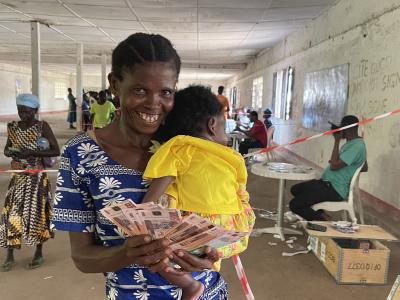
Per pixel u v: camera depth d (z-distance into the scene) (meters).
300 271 3.62
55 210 1.12
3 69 21.81
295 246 4.21
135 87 1.06
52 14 8.20
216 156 1.22
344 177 4.32
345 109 6.63
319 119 8.08
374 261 3.37
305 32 9.25
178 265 1.10
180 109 1.28
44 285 3.24
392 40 5.08
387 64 5.19
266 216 5.28
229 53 15.12
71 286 3.23
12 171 3.44
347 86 6.57
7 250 3.76
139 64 1.04
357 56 6.20
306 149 9.06
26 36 11.44
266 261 3.82
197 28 9.56
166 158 1.14
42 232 3.50
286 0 6.87
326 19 7.73
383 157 5.21
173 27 9.45
